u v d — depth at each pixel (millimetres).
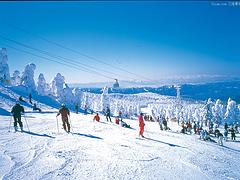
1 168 9977
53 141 15867
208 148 23062
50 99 65938
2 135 16812
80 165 11398
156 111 131625
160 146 19141
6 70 65750
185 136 31219
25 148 13375
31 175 9562
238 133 59094
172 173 12266
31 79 69062
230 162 18750
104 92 95938
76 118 35688
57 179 9438
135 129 30375
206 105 88500
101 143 16906
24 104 49406
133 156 14359
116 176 10492
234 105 113375
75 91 79125
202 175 12977
